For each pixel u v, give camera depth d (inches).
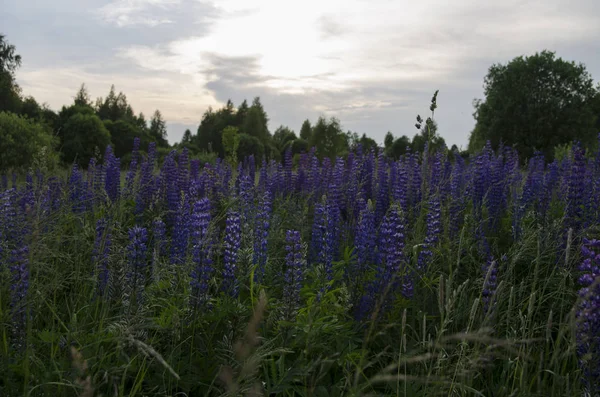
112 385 121.5
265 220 196.4
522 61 1674.5
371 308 168.7
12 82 2111.2
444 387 122.6
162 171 366.3
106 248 173.3
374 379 105.7
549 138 1610.5
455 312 161.9
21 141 722.8
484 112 1737.2
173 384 128.0
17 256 139.6
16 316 131.9
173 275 167.3
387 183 328.5
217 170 438.0
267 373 126.7
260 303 89.0
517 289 177.3
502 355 142.9
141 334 129.1
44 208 199.9
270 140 3292.3
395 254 174.4
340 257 221.5
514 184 339.6
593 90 1622.8
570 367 141.2
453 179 313.7
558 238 209.9
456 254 203.0
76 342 131.6
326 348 139.9
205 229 163.9
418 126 243.6
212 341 148.5
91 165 365.1
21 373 120.4
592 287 103.4
